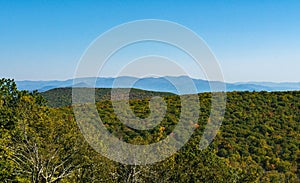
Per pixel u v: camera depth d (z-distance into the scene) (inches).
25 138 665.6
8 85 872.9
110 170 744.3
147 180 812.0
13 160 689.6
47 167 662.5
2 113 698.8
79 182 726.5
